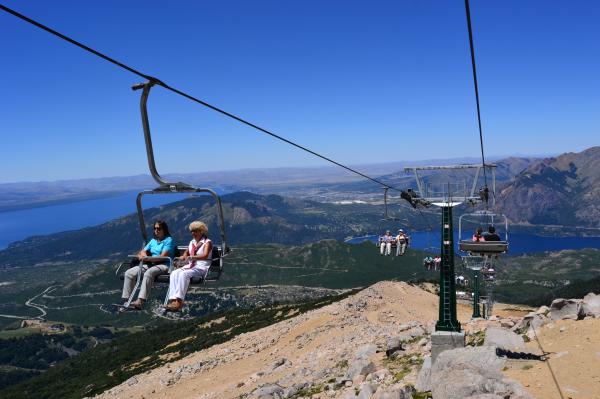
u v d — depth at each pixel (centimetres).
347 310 7206
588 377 1525
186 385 5516
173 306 1141
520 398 1410
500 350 1889
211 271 1303
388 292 8544
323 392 2548
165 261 1255
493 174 2691
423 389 1828
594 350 1722
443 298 2138
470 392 1484
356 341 4338
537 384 1530
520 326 2384
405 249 3928
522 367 1697
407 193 2564
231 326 14225
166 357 12625
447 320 2108
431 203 2408
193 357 7956
